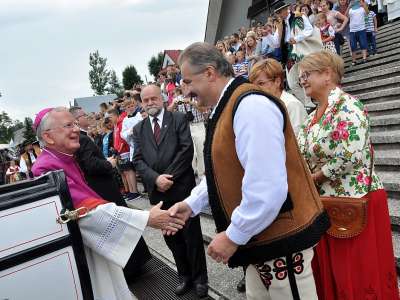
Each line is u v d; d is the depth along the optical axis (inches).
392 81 210.5
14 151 738.8
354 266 76.0
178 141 119.3
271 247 58.9
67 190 63.7
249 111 54.9
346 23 286.0
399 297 80.0
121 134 235.1
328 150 77.8
